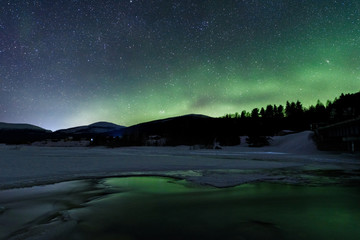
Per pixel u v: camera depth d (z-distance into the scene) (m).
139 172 13.53
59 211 6.14
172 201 7.19
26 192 8.37
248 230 4.86
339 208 6.45
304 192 8.47
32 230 4.80
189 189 9.00
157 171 14.08
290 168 16.14
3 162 17.95
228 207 6.53
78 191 8.55
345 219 5.55
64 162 19.00
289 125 99.12
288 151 44.12
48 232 4.70
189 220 5.49
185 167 16.28
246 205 6.77
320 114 97.56
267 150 47.81
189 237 4.51
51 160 20.62
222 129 90.25
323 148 41.41
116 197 7.75
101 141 89.94
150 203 6.91
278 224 5.22
